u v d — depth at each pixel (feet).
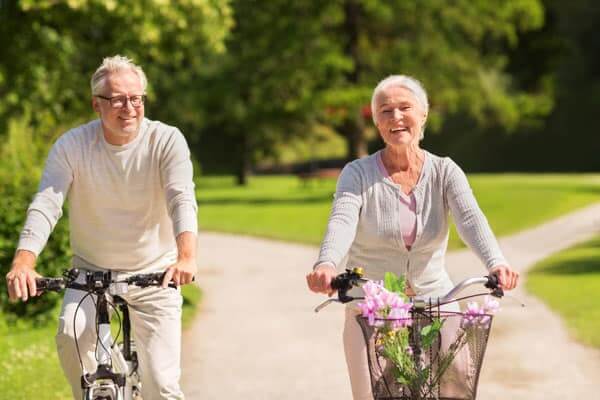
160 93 180.96
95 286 18.06
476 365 16.55
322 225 106.83
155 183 19.74
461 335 16.57
